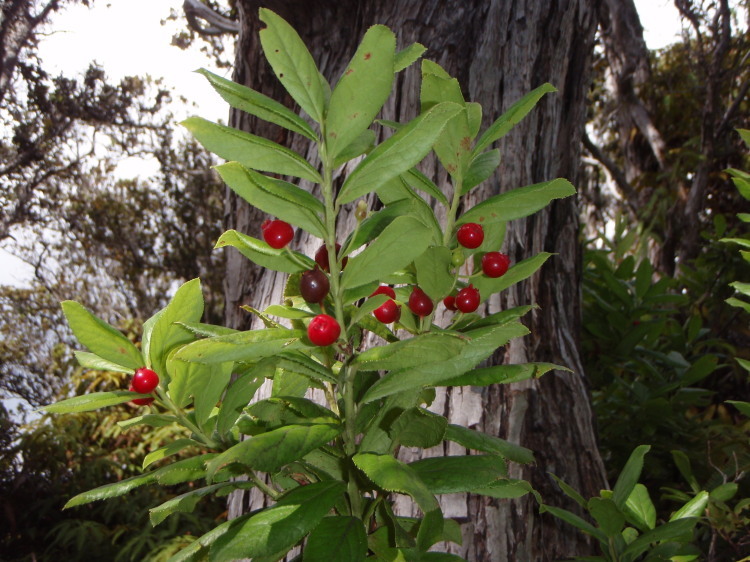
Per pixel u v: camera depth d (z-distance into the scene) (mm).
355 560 272
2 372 2916
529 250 661
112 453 1649
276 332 275
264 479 562
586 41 751
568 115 730
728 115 2043
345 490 295
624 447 979
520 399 587
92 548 1410
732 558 646
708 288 1435
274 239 299
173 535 1370
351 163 610
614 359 1103
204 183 3582
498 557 535
